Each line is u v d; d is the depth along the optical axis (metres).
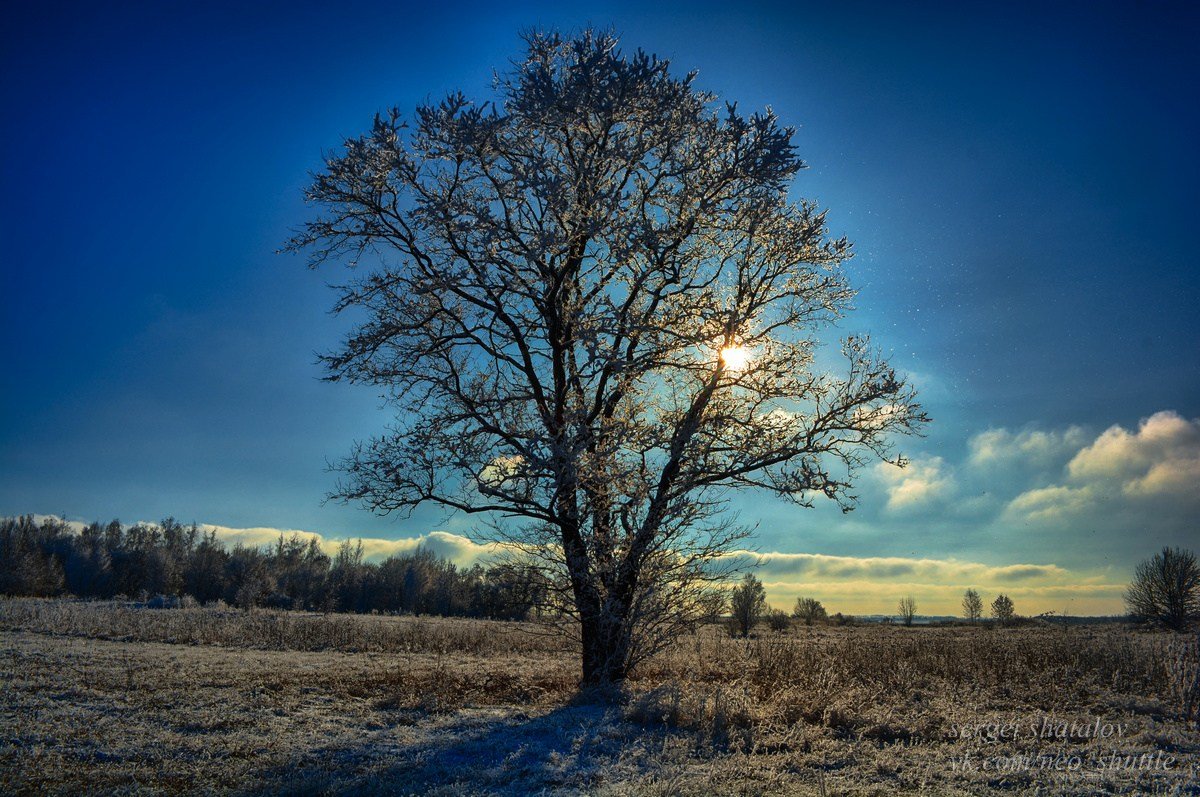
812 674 14.82
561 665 19.48
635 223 14.28
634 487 14.30
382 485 14.71
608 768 9.18
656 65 14.33
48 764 8.68
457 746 10.09
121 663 16.62
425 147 15.19
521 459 14.13
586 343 13.79
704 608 15.19
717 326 14.96
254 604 56.00
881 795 8.09
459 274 15.42
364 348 15.42
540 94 14.17
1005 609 64.31
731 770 8.97
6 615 27.20
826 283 16.16
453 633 27.11
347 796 7.87
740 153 14.97
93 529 90.81
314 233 15.67
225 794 7.88
